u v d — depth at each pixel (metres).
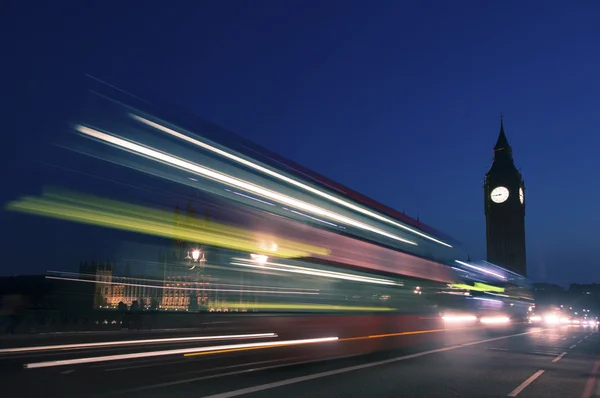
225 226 18.20
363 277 22.72
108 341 19.23
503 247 152.50
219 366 13.52
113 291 29.34
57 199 15.83
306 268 20.27
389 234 25.38
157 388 9.98
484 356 18.61
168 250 25.50
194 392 9.66
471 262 43.56
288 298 19.83
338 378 12.13
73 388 9.81
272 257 19.84
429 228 30.92
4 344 18.25
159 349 17.02
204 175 17.02
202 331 21.77
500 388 11.71
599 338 35.91
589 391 11.84
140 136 15.31
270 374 12.36
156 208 17.11
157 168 15.72
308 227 20.52
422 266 28.64
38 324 23.66
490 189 157.25
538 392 11.45
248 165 18.53
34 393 9.27
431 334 28.08
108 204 16.91
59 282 26.70
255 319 20.05
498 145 161.50
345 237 22.08
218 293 22.53
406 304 26.45
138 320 24.81
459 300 36.69
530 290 80.06
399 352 19.03
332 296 21.25
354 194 23.30
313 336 20.17
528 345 25.19
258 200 18.81
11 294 24.33
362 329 22.41
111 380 10.82
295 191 20.25
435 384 11.88
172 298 26.64
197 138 16.88
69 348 17.42
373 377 12.58
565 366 16.53
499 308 54.16
